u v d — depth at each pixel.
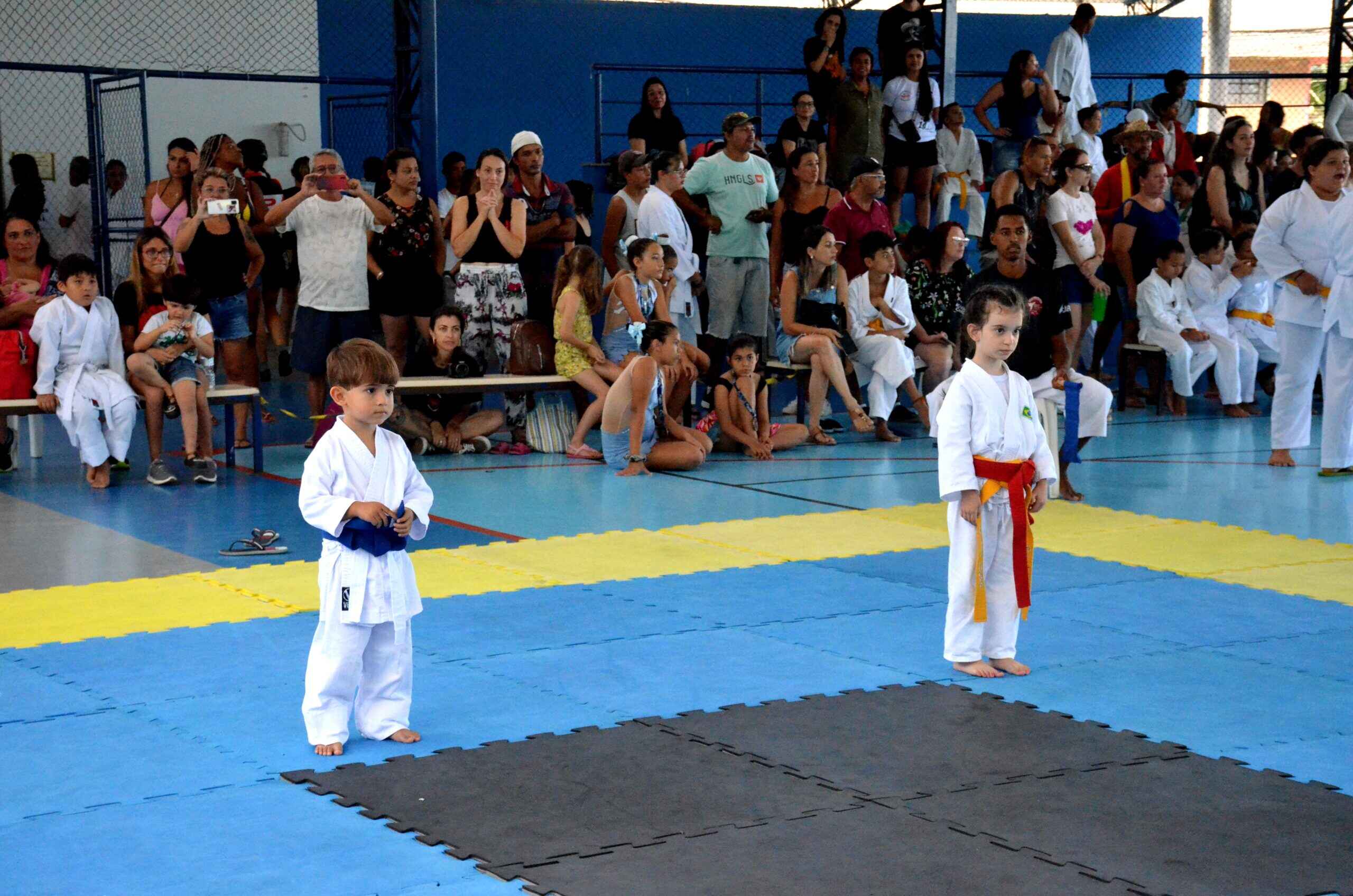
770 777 4.93
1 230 12.69
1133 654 6.55
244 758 5.16
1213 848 4.31
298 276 16.61
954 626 6.22
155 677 6.16
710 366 13.78
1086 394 10.26
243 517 9.68
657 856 4.25
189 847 4.36
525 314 13.01
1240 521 9.62
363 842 4.39
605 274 13.95
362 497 5.16
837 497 10.54
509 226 12.81
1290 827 4.48
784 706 5.75
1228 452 12.64
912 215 21.84
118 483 11.02
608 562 8.38
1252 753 5.20
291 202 12.23
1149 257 14.91
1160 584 7.87
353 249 12.46
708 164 13.62
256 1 20.42
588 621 7.10
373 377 5.09
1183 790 4.80
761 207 13.70
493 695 5.91
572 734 5.40
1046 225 12.81
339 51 22.33
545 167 24.55
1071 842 4.35
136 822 4.57
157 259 11.16
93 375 10.81
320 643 5.22
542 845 4.34
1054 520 9.62
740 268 13.70
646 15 24.78
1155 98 18.33
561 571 8.16
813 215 13.87
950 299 13.82
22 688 5.99
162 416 11.00
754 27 25.36
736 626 7.04
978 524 6.10
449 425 12.66
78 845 4.38
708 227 13.72
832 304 13.19
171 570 8.20
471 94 23.89
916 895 3.97
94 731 5.46
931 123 17.09
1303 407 11.73
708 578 8.00
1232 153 15.24
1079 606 7.41
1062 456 10.26
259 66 20.56
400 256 12.67
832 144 16.20
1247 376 15.05
